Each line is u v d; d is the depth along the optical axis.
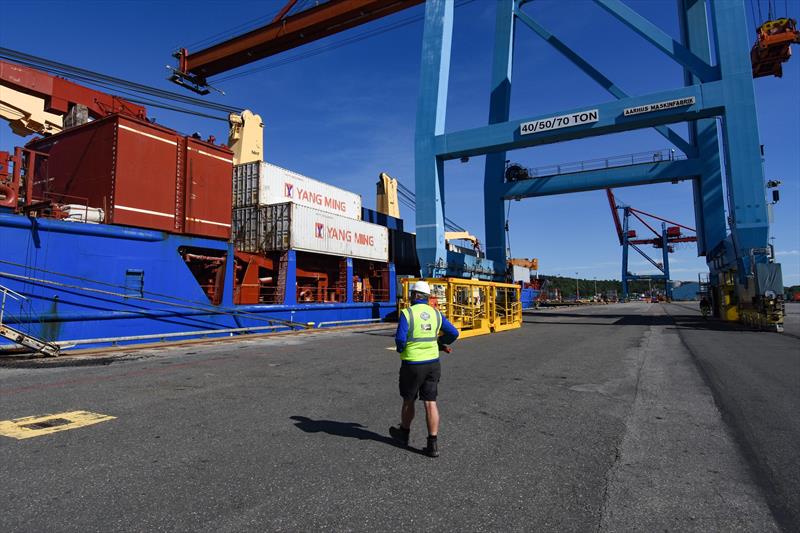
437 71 27.80
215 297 18.20
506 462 4.20
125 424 5.23
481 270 32.62
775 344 14.88
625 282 118.81
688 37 34.47
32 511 3.10
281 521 3.01
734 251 23.92
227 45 29.05
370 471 3.93
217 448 4.46
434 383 4.40
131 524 2.94
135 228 15.12
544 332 20.66
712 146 31.72
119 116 14.77
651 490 3.59
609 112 24.20
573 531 2.93
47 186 16.61
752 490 3.59
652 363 10.67
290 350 12.87
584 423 5.52
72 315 13.13
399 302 20.23
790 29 26.25
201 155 17.28
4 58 17.77
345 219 25.33
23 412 5.70
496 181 37.47
